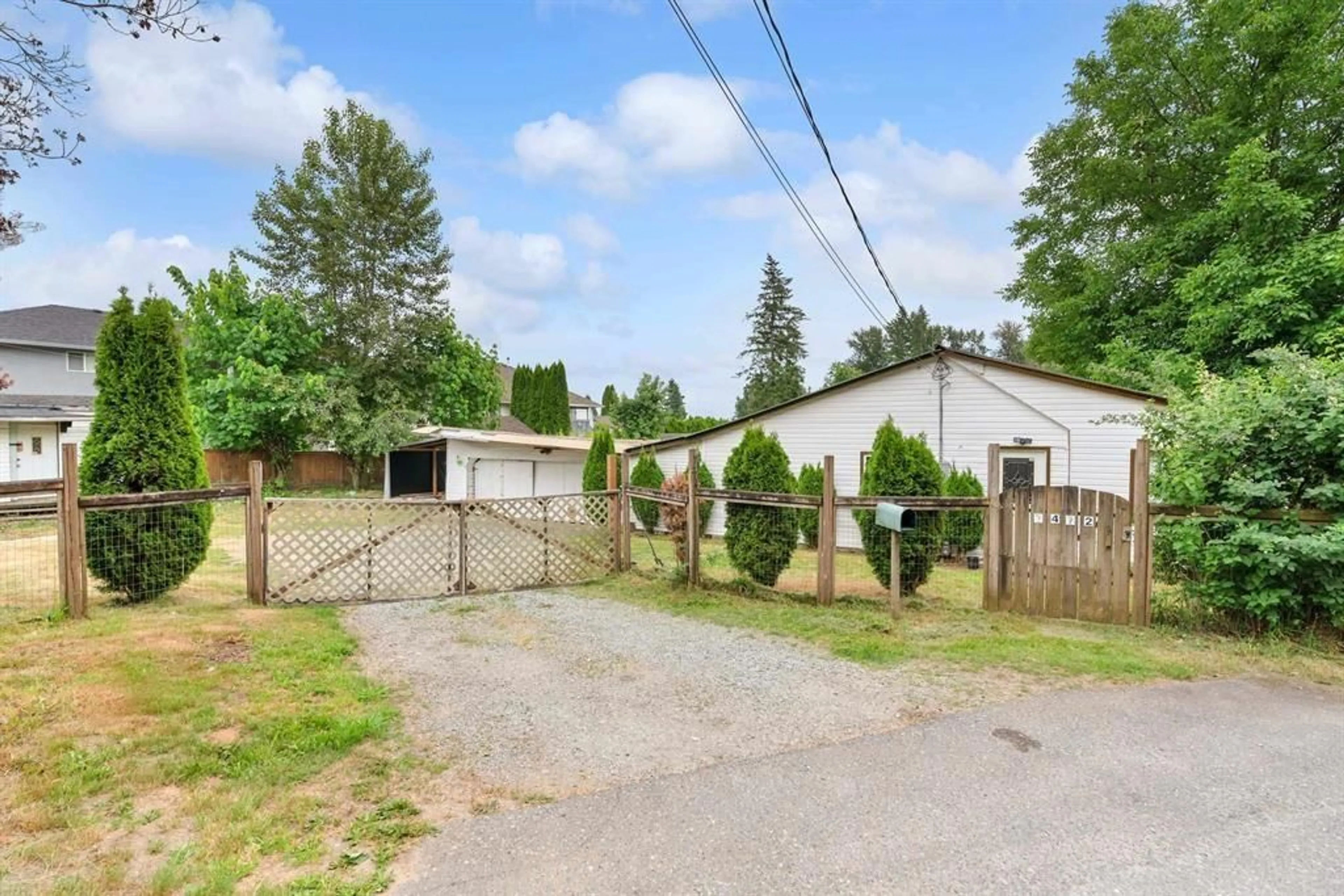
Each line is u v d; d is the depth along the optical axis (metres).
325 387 21.86
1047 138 17.78
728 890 2.21
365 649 5.18
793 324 38.72
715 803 2.79
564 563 8.07
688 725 3.67
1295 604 5.09
